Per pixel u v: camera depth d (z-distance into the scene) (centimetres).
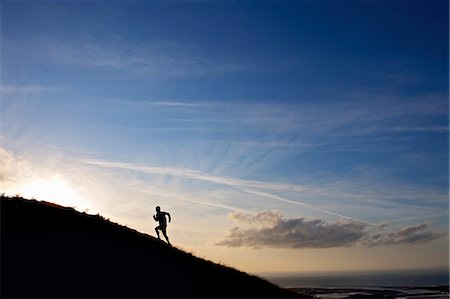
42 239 2462
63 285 2123
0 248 2289
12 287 2031
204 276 2620
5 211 2661
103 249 2533
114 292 2161
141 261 2538
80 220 2841
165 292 2283
